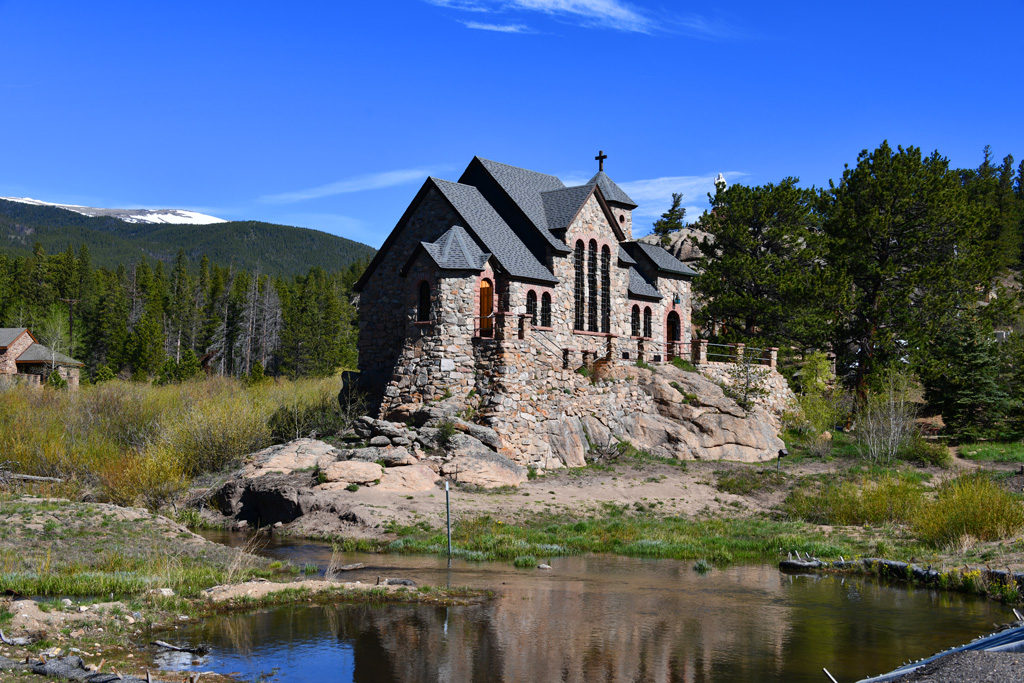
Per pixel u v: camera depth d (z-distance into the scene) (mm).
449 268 48469
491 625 22219
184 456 45188
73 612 21141
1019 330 70500
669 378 58375
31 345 98812
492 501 40250
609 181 65062
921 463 54625
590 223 56750
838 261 68625
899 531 37281
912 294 67812
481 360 48438
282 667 18469
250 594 24250
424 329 48719
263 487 39031
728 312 71875
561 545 34062
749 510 42875
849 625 22906
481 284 54469
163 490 39906
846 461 55219
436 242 50312
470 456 43438
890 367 63094
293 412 52656
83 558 27484
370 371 54719
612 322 57844
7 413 51281
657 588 27375
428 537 34219
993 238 105500
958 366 62812
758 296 72438
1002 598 25969
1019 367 63281
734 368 62156
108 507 33875
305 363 114000
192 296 159125
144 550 29141
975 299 67875
